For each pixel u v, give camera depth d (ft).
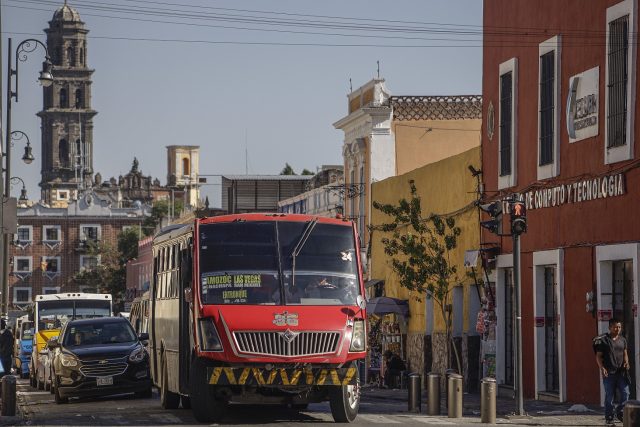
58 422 137.28
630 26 158.81
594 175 169.37
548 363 190.70
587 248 171.12
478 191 219.20
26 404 189.26
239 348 127.65
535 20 193.67
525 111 198.59
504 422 140.67
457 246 232.12
